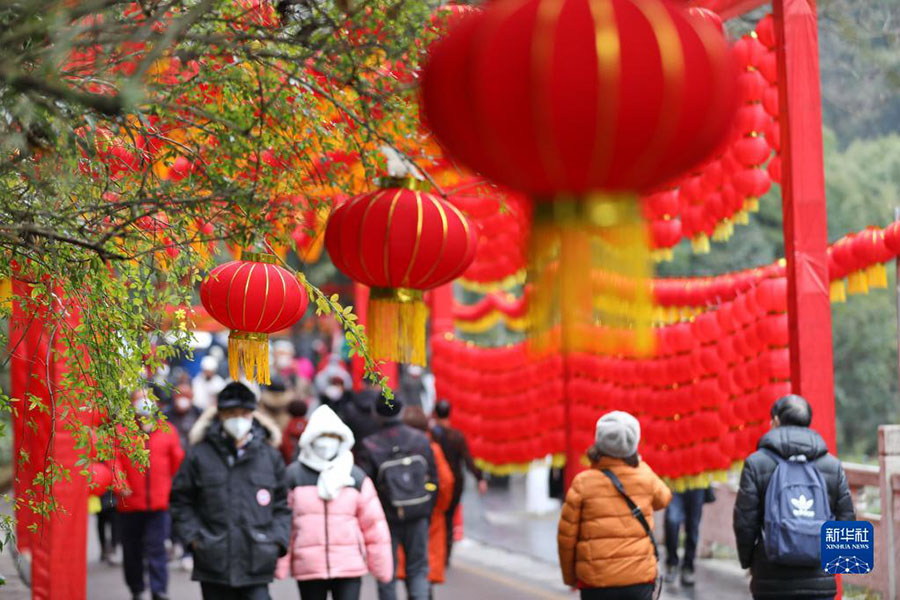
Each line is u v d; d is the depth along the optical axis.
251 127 16.34
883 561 29.89
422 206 16.97
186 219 17.17
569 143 7.81
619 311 8.31
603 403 34.62
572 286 8.26
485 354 45.09
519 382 42.88
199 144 18.12
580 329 8.28
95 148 14.84
